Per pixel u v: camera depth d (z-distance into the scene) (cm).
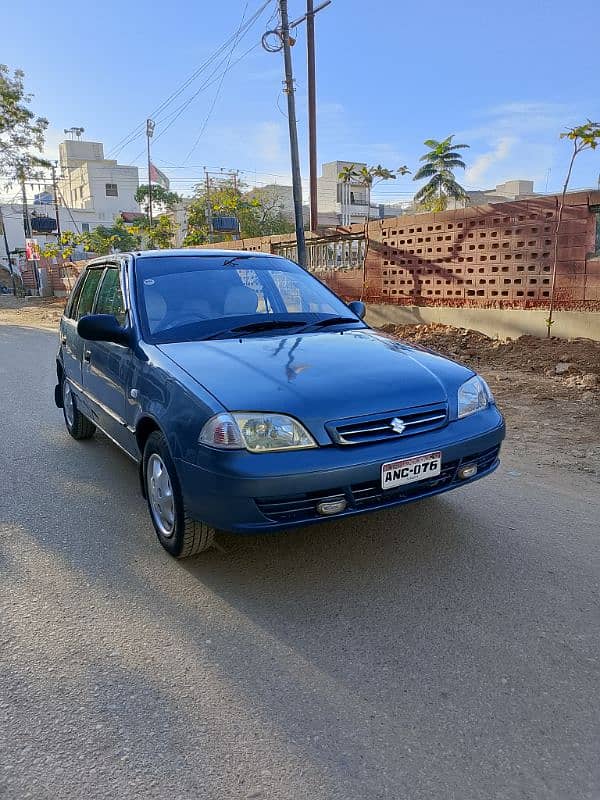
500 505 410
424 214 1108
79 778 200
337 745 212
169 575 331
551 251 912
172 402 318
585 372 749
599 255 864
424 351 380
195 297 410
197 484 296
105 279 489
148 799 192
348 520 389
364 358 343
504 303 991
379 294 1230
